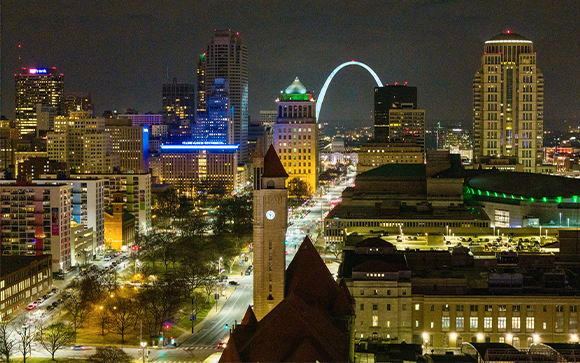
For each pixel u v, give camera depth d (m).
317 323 178.62
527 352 195.38
